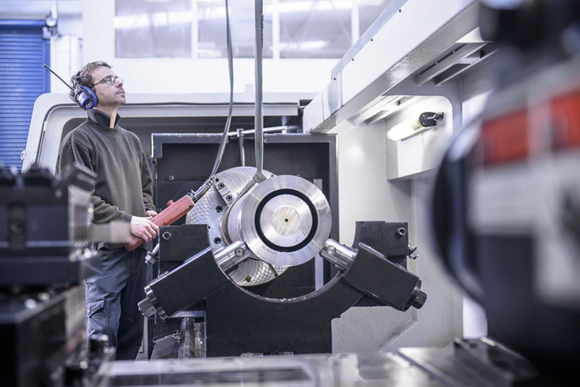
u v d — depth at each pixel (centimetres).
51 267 64
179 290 130
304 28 330
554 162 46
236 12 311
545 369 56
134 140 230
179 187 243
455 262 66
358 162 264
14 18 482
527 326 53
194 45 304
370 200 264
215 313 131
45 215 65
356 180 263
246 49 312
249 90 267
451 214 66
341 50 332
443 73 168
